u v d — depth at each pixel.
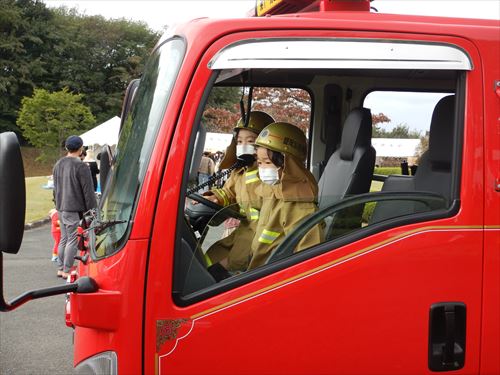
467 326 2.21
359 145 2.95
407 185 2.72
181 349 2.09
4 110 52.38
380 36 2.25
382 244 2.18
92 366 2.23
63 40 55.41
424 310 2.19
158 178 2.11
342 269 2.16
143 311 2.08
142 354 2.08
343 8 2.51
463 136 2.26
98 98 55.88
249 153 3.32
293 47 2.20
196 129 2.14
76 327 2.52
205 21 2.20
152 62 2.58
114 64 57.09
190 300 2.11
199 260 2.38
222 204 3.23
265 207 2.57
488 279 2.21
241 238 2.56
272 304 2.13
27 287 7.52
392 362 2.18
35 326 5.99
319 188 2.95
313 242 2.34
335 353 2.16
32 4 56.38
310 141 3.78
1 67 52.97
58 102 40.22
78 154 7.72
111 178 2.72
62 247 7.98
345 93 3.61
